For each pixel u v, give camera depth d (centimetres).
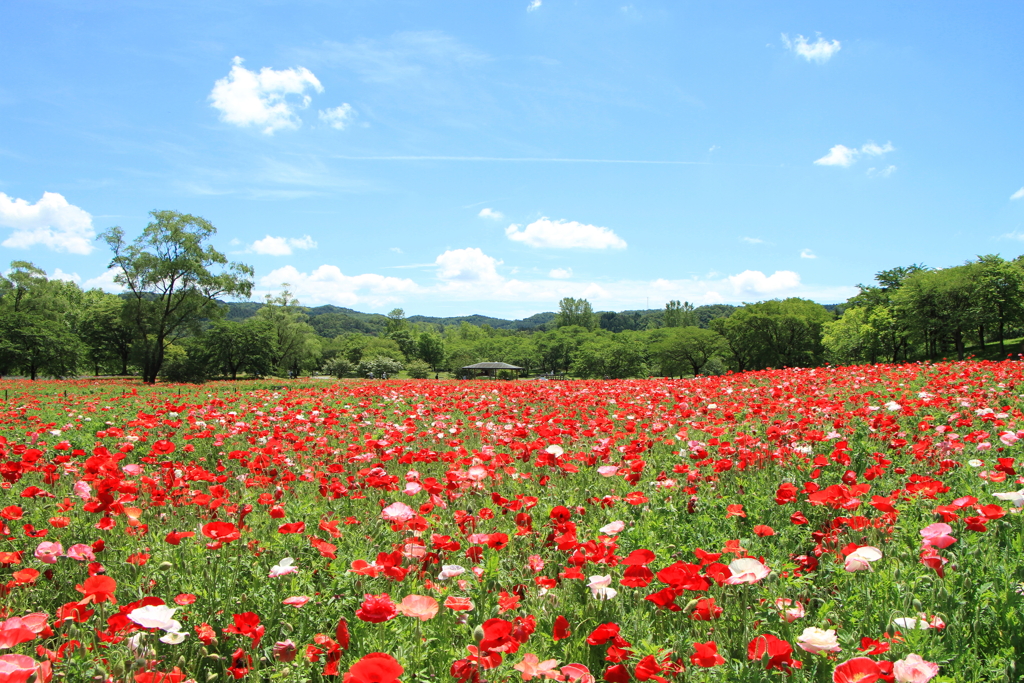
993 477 427
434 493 422
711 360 7631
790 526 390
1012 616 255
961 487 444
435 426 852
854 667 202
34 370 5578
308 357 8162
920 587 288
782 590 292
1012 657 237
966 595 281
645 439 668
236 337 6575
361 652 254
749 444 562
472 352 10894
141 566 348
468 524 398
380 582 313
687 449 603
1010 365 1345
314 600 293
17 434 942
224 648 277
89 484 501
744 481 491
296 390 1838
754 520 410
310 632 281
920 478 430
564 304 13212
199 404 1433
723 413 917
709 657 219
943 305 4919
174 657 263
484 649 230
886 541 342
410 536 370
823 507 412
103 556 370
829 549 342
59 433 920
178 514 464
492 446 703
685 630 269
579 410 1020
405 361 10838
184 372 6072
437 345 12525
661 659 229
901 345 5859
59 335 5725
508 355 11075
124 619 261
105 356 7281
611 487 520
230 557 343
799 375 1612
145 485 484
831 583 305
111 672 237
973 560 310
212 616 290
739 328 6981
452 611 288
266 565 341
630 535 379
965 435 582
